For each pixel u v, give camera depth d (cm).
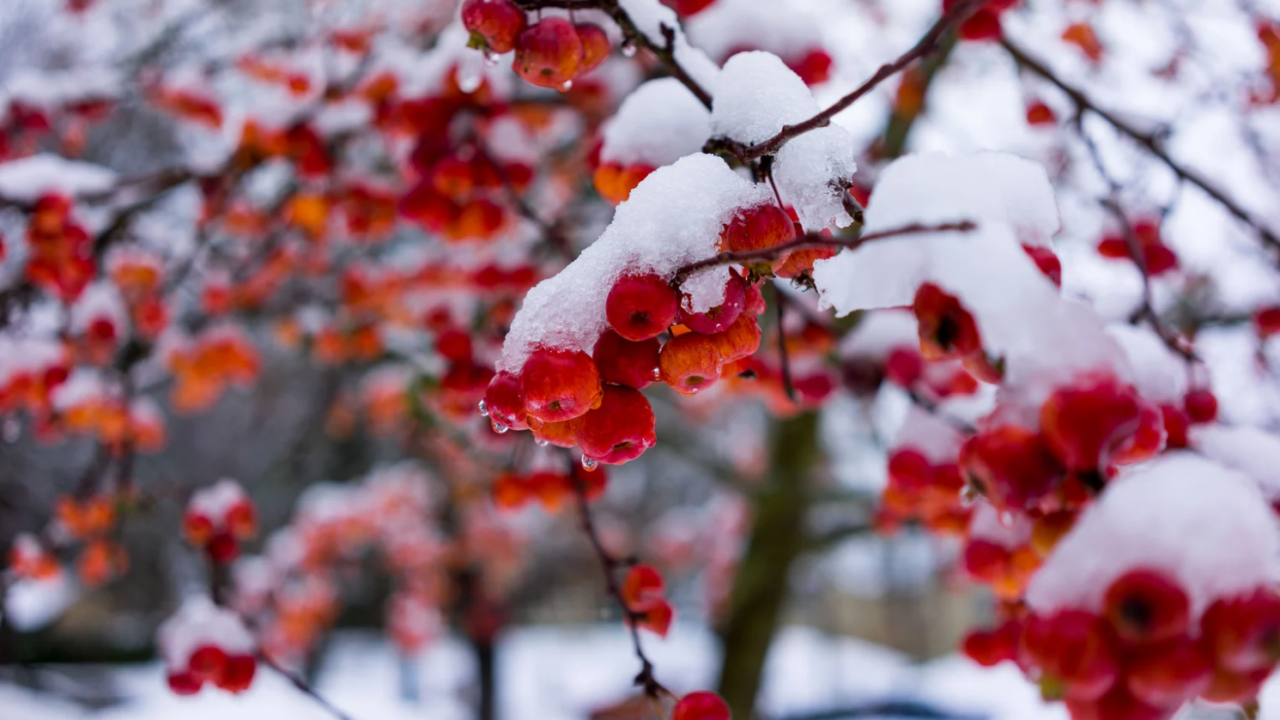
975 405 253
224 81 425
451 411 296
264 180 438
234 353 434
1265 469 145
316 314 468
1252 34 355
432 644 1059
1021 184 120
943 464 227
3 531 820
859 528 580
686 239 120
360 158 398
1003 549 170
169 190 336
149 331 395
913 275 112
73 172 294
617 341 121
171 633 268
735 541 884
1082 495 100
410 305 446
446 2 406
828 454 677
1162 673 81
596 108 289
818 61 221
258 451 1210
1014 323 102
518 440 266
